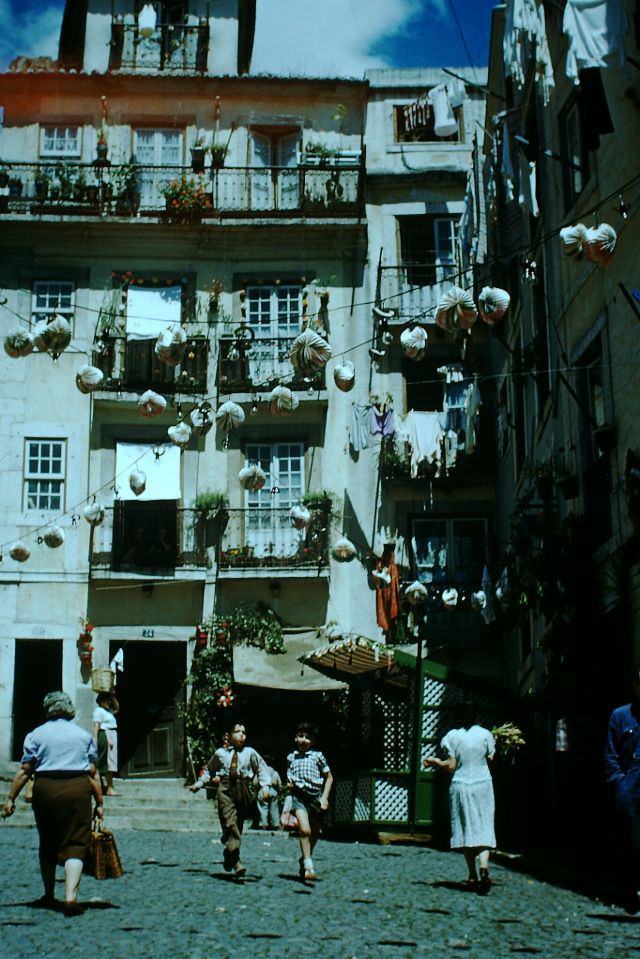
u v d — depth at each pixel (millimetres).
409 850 15539
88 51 27422
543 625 18766
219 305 25891
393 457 25156
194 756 23469
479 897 10297
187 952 7270
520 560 17500
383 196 26656
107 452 25109
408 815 16578
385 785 16672
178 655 24828
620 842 8508
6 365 25219
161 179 26328
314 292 26062
